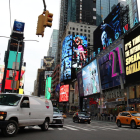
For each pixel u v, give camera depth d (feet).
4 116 25.48
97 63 155.84
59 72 377.09
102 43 210.18
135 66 102.68
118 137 30.89
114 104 128.26
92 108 178.70
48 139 25.68
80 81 204.74
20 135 28.53
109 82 135.85
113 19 190.70
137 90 106.11
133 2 229.86
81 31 381.81
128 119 54.70
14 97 29.68
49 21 33.42
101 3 526.57
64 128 46.60
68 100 284.41
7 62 417.28
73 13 426.10
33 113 31.99
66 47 313.73
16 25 446.60
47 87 498.28
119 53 117.70
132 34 107.34
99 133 36.78
